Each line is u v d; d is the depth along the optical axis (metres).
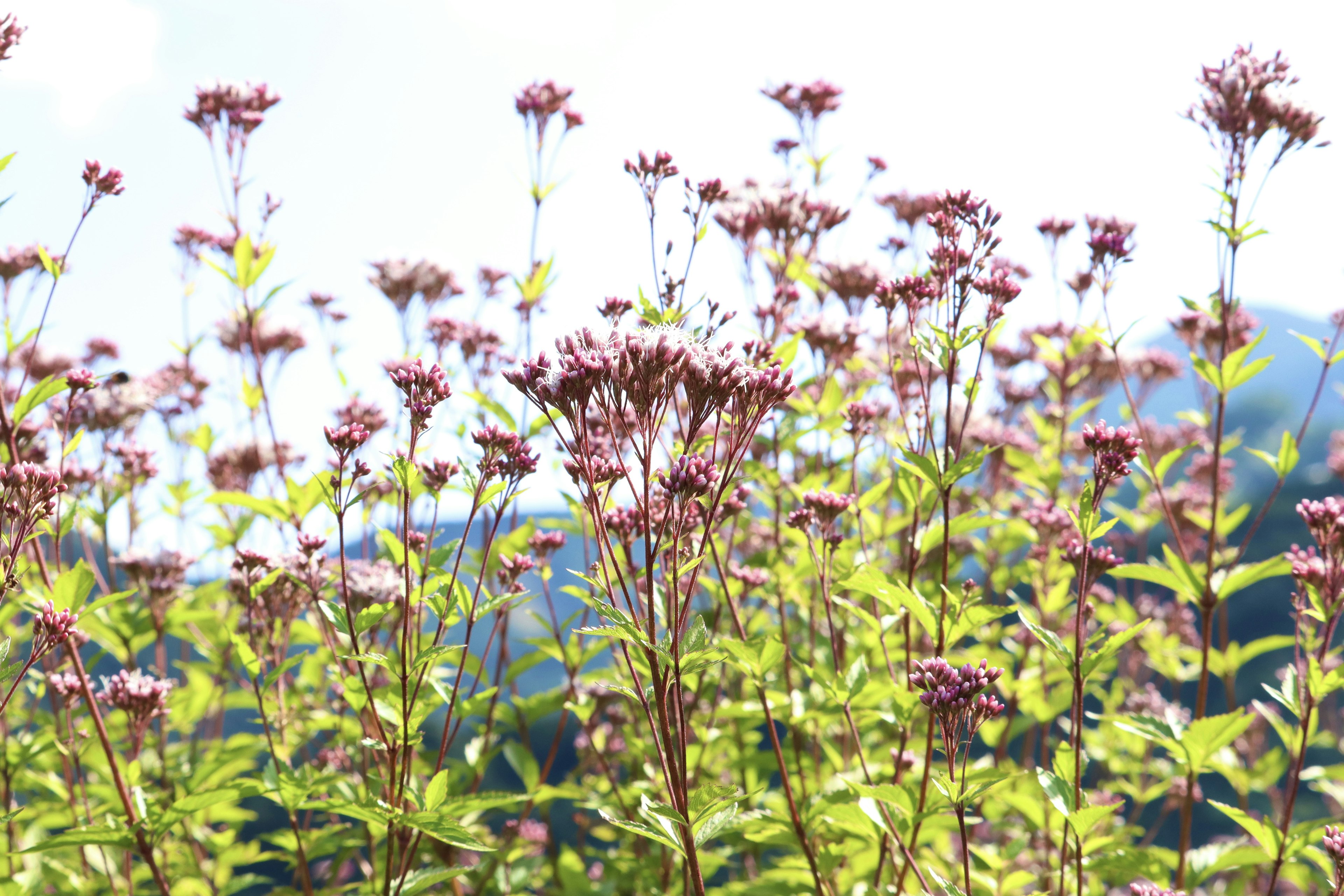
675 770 1.43
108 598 1.52
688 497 1.44
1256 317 1.84
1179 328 1.79
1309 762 2.29
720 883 1.76
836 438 1.71
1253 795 2.15
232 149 1.72
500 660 1.72
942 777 1.45
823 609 1.73
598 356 1.43
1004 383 1.95
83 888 1.62
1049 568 1.71
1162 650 1.79
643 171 1.60
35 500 1.48
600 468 1.53
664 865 1.63
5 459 1.63
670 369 1.43
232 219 1.72
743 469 1.66
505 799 1.51
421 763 1.68
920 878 1.48
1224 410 1.63
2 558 1.48
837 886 1.61
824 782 1.66
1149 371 2.03
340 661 1.59
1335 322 1.81
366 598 1.57
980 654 1.73
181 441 1.84
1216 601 1.60
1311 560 1.55
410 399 1.47
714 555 1.56
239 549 1.58
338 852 1.68
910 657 1.58
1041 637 1.50
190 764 1.68
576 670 1.66
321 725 1.67
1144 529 1.88
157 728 1.73
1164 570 1.60
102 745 1.55
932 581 1.72
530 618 1.65
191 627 1.71
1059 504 1.74
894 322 1.69
